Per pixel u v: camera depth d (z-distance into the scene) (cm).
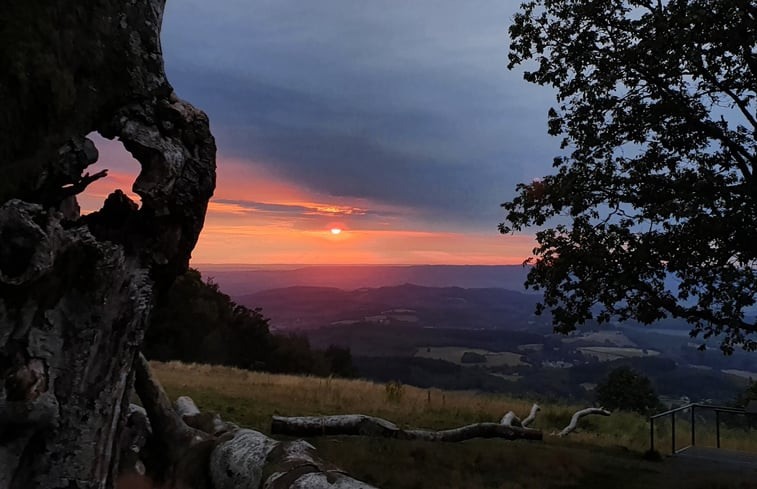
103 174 295
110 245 284
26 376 256
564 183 1103
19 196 265
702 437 1468
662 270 1039
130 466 534
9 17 263
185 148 318
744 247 935
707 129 1052
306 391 1523
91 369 281
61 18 278
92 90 289
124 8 301
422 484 671
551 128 1198
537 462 849
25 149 265
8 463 260
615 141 1119
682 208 939
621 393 2262
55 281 265
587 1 1112
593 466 890
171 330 4481
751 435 1650
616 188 1084
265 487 427
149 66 308
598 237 1072
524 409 1662
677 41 965
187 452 545
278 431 859
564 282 1119
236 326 5400
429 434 959
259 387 1566
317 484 399
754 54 1025
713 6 945
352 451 781
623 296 1071
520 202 1184
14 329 258
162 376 1691
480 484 694
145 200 299
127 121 299
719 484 827
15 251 243
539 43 1165
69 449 273
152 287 320
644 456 1045
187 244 330
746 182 957
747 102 1055
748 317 1130
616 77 1066
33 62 260
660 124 1104
